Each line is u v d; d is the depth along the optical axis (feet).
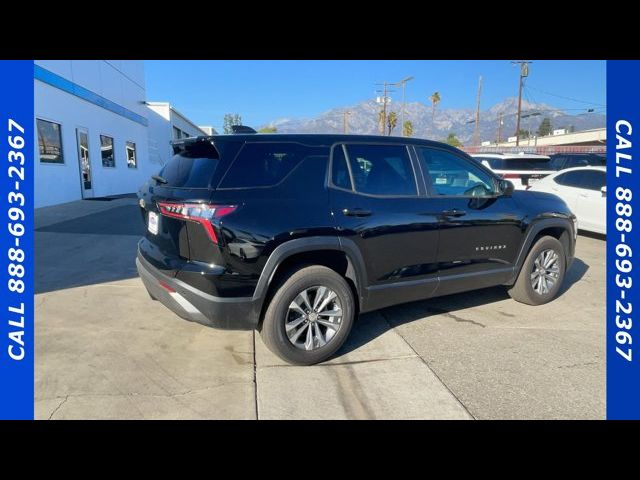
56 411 9.02
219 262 9.96
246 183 10.40
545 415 9.39
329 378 10.66
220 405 9.41
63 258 21.08
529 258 15.51
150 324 13.47
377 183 12.14
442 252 13.19
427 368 11.25
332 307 11.48
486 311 15.43
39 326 13.08
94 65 51.21
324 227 10.92
